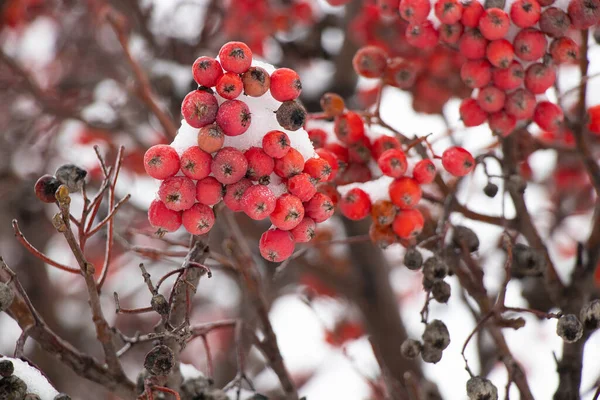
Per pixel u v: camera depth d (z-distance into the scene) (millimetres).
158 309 617
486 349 897
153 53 1149
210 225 610
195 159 600
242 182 608
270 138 604
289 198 604
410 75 705
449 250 705
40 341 667
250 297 742
